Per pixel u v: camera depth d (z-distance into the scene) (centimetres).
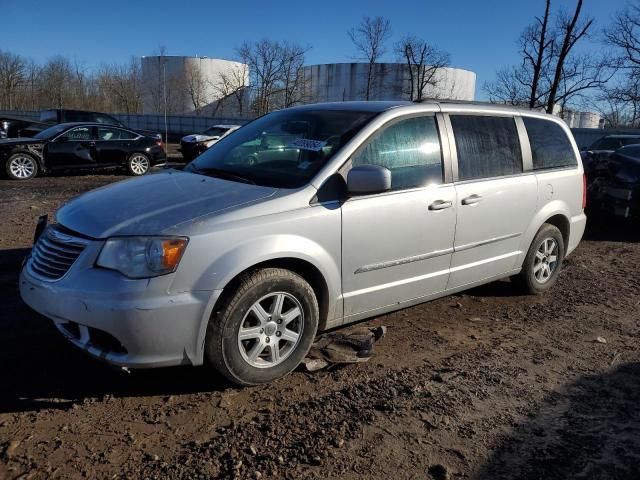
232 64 5706
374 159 382
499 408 333
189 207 323
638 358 414
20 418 301
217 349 317
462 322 474
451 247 432
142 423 302
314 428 302
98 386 337
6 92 5441
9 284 508
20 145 1338
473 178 446
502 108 491
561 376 379
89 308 293
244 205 326
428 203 405
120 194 358
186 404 322
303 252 338
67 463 267
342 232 358
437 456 284
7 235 707
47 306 310
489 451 290
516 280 534
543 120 535
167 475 260
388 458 280
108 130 1472
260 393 338
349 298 374
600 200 911
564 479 271
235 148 430
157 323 296
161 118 4172
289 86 4572
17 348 380
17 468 262
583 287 591
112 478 257
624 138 1619
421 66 3784
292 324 351
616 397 352
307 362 369
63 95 5566
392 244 387
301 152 383
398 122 402
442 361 395
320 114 422
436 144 423
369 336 408
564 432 311
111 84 5638
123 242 299
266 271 328
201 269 303
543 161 521
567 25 1816
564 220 552
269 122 451
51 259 321
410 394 343
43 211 902
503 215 471
